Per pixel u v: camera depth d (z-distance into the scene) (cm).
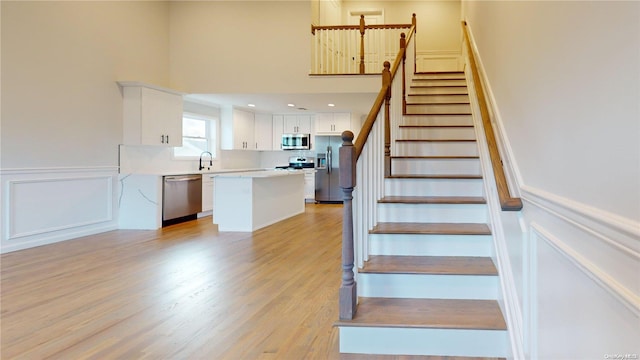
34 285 296
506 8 231
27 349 195
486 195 274
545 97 148
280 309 251
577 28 117
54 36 446
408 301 215
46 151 439
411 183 314
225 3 619
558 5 134
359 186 225
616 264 89
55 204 452
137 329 220
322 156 872
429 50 814
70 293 279
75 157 476
